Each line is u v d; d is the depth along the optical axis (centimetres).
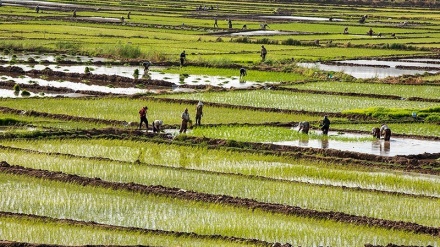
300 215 4312
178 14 18738
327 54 12162
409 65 11225
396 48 13162
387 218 4378
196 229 4075
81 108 7331
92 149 5847
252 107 7531
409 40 14400
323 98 8225
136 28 15062
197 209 4403
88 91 8356
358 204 4616
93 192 4672
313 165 5559
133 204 4466
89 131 6259
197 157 5712
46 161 5388
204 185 4922
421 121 7162
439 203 4675
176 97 8019
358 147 6097
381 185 5097
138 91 8631
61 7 19700
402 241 3988
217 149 5878
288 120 7138
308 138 6375
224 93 8338
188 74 10000
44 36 12975
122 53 11225
